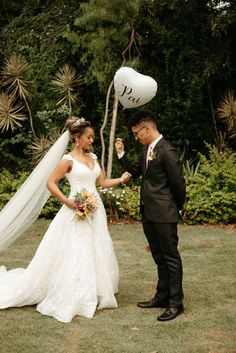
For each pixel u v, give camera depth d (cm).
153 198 397
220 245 656
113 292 431
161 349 335
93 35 1016
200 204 812
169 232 393
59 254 416
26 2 1303
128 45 1077
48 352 332
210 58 1077
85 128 430
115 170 1102
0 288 444
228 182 835
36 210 482
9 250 646
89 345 343
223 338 354
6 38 1208
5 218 475
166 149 394
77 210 414
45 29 1170
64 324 384
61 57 1139
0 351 334
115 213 855
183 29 1103
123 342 348
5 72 1095
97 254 423
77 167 428
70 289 401
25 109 1155
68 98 1093
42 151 1041
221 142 1077
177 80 1111
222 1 1052
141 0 1011
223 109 1045
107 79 1065
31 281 421
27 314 407
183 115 1122
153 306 422
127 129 1117
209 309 415
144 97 487
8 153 1168
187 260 578
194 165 1126
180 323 383
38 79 1134
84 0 1152
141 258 593
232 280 498
